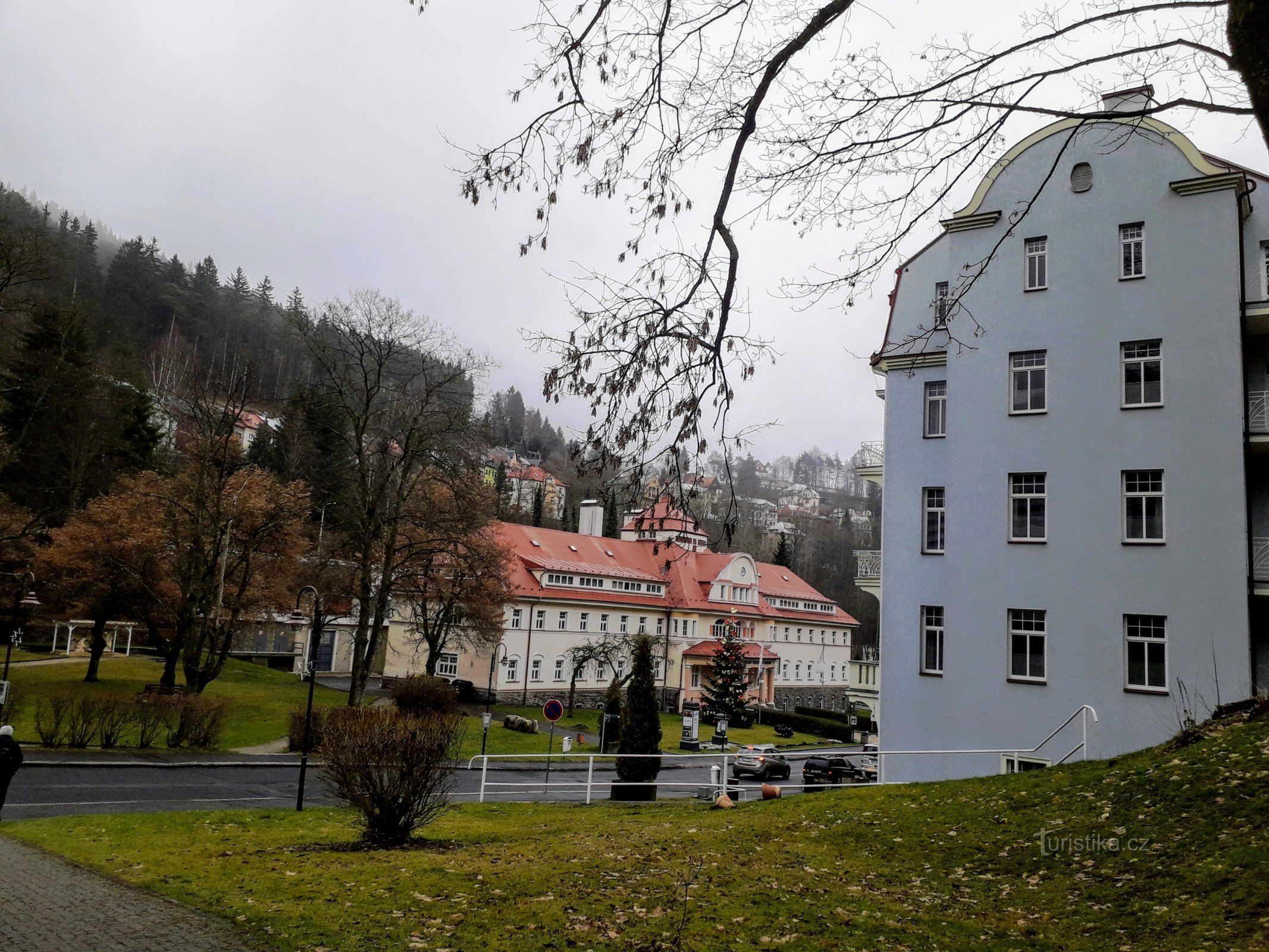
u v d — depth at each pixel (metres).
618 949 7.01
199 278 104.88
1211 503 19.39
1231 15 4.47
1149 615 19.75
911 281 24.98
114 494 41.62
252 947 7.11
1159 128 20.77
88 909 8.46
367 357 34.69
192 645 33.62
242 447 41.00
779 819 13.20
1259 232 20.75
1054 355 21.64
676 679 66.25
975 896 9.39
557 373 6.26
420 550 36.44
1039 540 21.25
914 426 24.22
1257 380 20.67
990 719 21.27
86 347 50.38
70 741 26.12
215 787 21.52
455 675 58.53
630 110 6.36
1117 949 7.23
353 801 12.60
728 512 6.19
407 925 7.70
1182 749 12.76
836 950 7.11
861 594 91.25
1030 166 22.48
